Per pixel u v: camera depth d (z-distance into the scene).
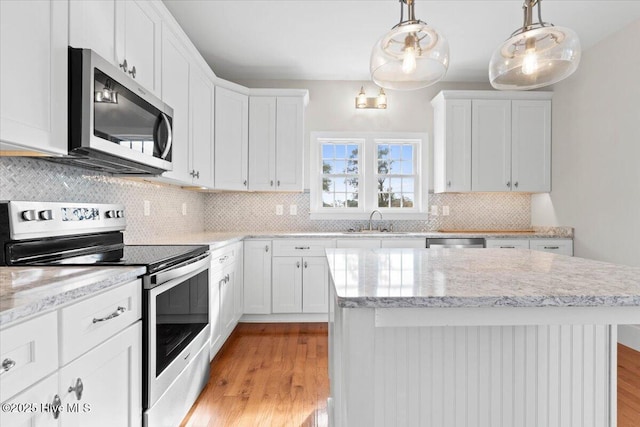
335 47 3.35
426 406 1.34
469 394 1.35
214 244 2.45
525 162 3.85
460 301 0.91
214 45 3.30
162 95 2.23
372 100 4.10
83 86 1.39
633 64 2.88
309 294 3.51
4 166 1.48
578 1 2.63
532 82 1.67
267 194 4.11
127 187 2.42
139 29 1.94
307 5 2.67
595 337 1.40
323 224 4.12
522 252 1.85
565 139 3.64
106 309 1.20
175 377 1.72
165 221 3.04
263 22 2.91
